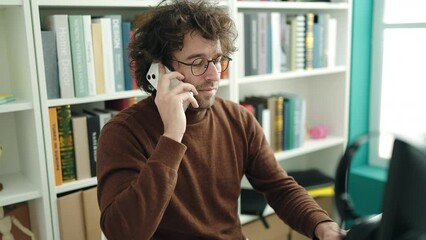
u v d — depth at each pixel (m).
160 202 0.93
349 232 0.65
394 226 0.51
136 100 1.73
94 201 1.58
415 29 2.29
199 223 1.16
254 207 2.08
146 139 1.12
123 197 0.94
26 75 1.43
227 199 1.24
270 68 2.04
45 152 1.47
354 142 0.65
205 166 1.19
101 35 1.54
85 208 1.56
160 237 1.14
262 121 2.08
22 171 1.71
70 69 1.48
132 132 1.10
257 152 1.32
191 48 1.09
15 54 1.52
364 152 2.53
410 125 2.38
